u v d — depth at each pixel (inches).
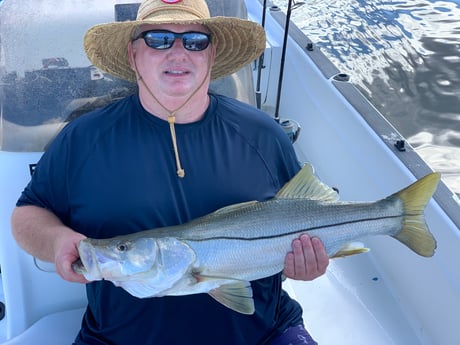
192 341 31.3
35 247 28.8
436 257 37.9
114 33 31.2
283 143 34.0
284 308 34.2
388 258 44.7
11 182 35.8
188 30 30.5
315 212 28.1
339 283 44.9
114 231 30.3
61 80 35.6
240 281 27.5
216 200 31.1
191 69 30.2
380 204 28.8
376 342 39.3
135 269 25.5
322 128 57.8
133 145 30.7
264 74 67.6
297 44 66.4
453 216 37.4
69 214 31.6
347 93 55.2
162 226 30.2
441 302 37.5
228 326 31.3
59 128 36.1
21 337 35.8
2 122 35.1
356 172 50.2
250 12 78.2
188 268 26.5
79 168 30.6
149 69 30.3
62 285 38.4
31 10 34.1
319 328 40.4
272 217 27.6
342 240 28.5
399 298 43.1
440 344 38.1
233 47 34.5
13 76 34.7
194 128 31.4
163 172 30.6
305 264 27.8
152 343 31.0
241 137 32.4
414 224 28.9
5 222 36.2
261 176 32.4
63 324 37.1
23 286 37.6
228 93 40.6
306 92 61.8
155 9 30.2
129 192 30.2
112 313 30.9
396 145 46.2
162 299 30.2
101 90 36.7
